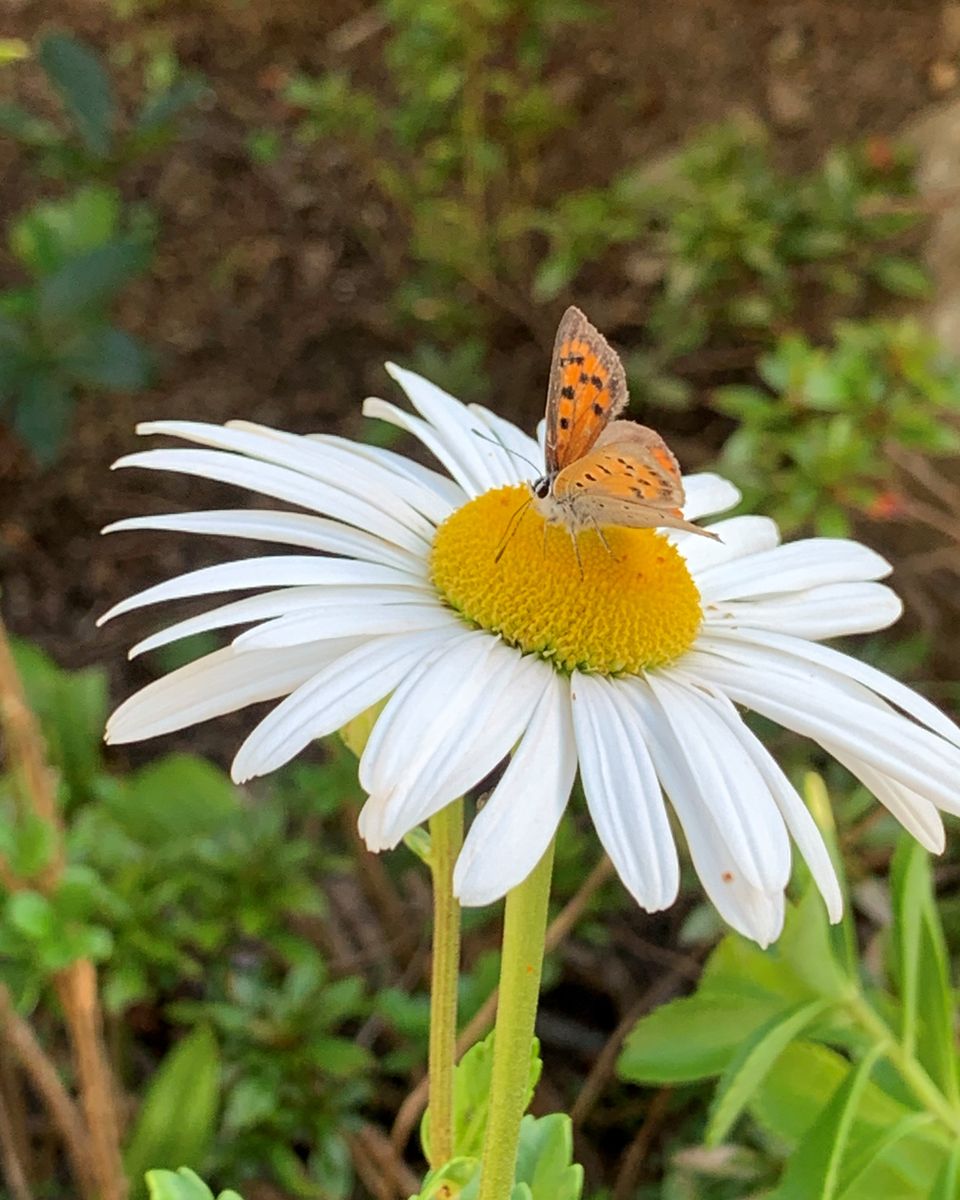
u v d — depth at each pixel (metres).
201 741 0.39
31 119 0.49
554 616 0.18
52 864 0.23
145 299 0.52
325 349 0.50
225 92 0.58
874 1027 0.22
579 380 0.19
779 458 0.37
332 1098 0.27
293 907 0.27
